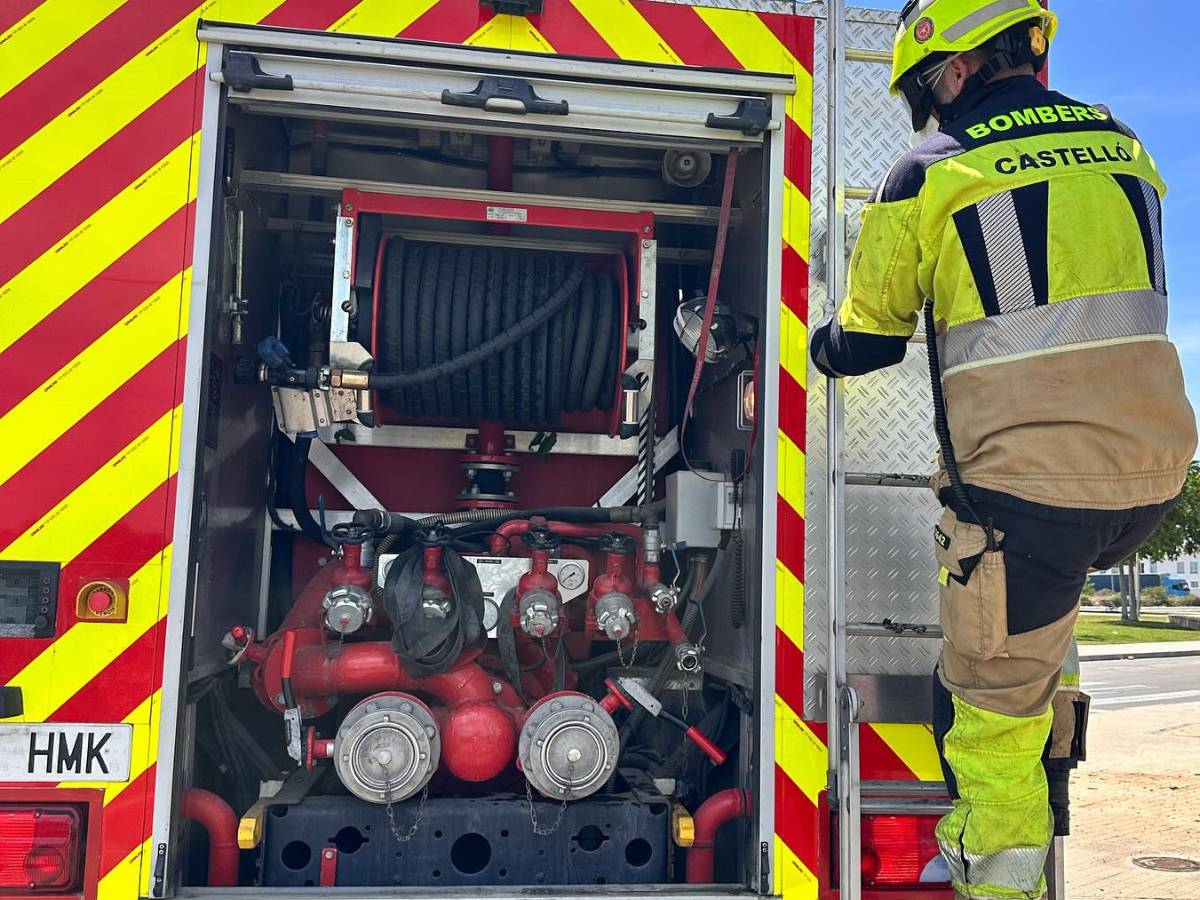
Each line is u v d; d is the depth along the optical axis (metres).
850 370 2.37
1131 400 2.01
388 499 3.63
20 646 2.31
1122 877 6.11
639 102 2.62
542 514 3.23
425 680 2.79
